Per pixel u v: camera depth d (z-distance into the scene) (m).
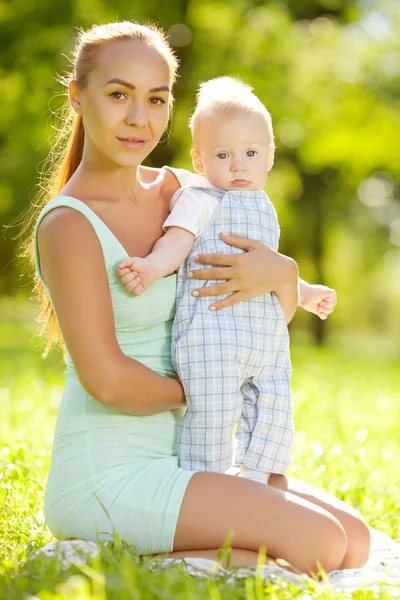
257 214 5.97
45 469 8.08
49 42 24.58
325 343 40.25
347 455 9.84
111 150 5.49
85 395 5.44
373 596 4.68
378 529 7.11
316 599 4.54
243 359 5.58
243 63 26.11
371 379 20.52
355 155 30.33
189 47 25.16
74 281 5.21
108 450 5.36
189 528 5.09
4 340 33.25
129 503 5.19
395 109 29.59
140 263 5.36
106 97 5.42
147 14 24.92
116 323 5.50
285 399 5.72
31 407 12.29
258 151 6.03
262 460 5.64
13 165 27.20
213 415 5.45
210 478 5.19
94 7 24.50
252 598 4.31
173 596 4.27
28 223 6.54
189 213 5.78
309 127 28.58
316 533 5.12
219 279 5.68
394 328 71.38
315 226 37.09
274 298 5.84
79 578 4.39
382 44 30.05
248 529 5.08
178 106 24.58
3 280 34.72
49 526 5.54
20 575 4.59
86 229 5.33
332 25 29.81
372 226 40.44
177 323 5.64
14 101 26.03
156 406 5.38
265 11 27.42
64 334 5.23
